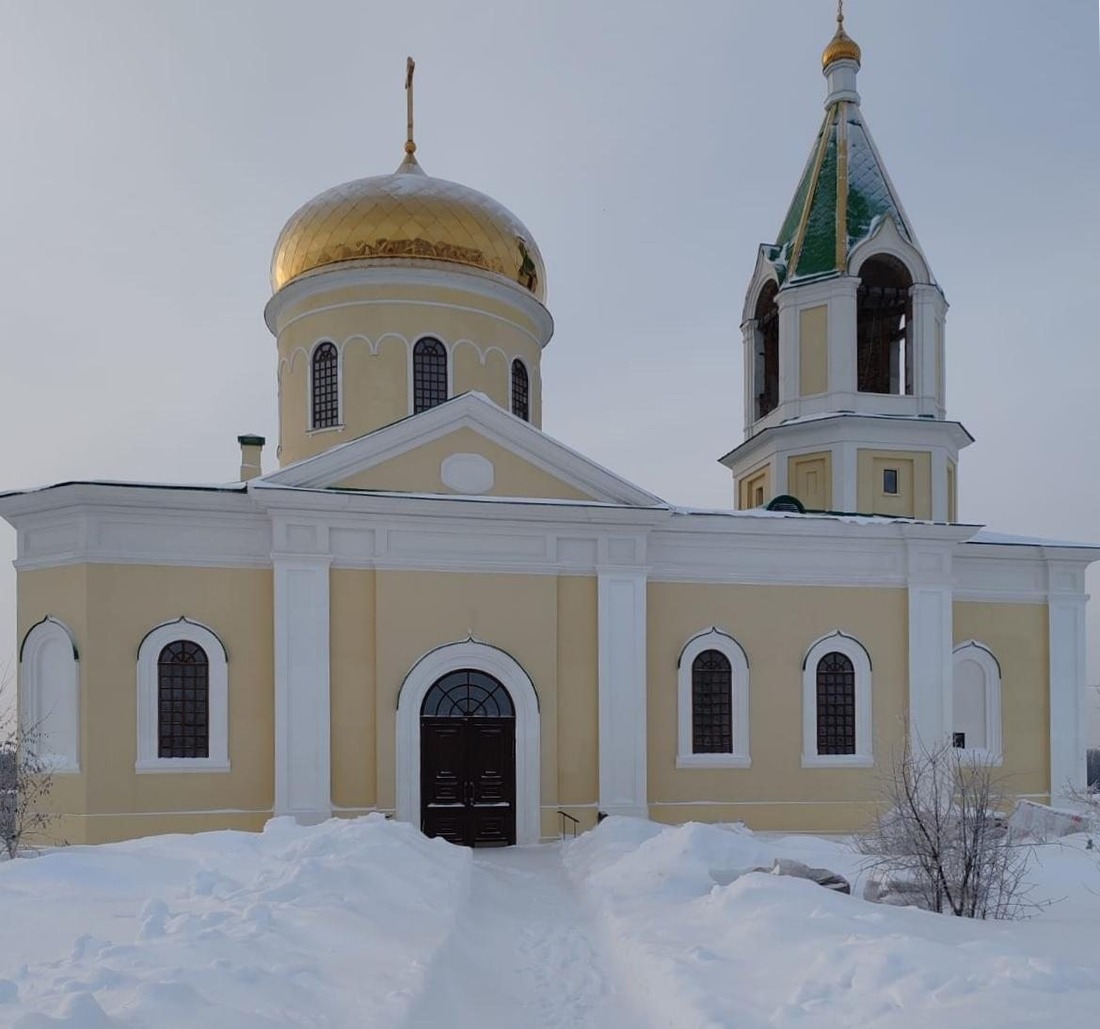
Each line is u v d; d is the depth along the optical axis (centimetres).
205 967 661
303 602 1669
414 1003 675
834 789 1881
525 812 1723
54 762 1614
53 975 652
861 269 2345
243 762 1655
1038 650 2122
